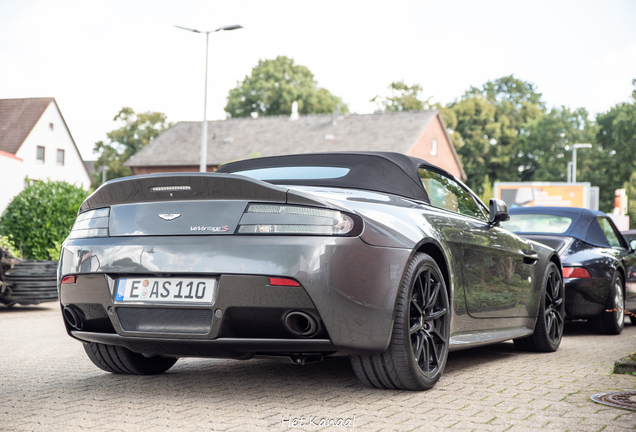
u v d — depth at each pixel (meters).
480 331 4.46
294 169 4.15
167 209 3.31
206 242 3.16
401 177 4.01
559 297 5.78
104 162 75.19
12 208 13.62
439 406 3.24
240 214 3.18
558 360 4.96
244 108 70.19
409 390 3.59
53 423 2.92
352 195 3.49
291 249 3.08
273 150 51.59
